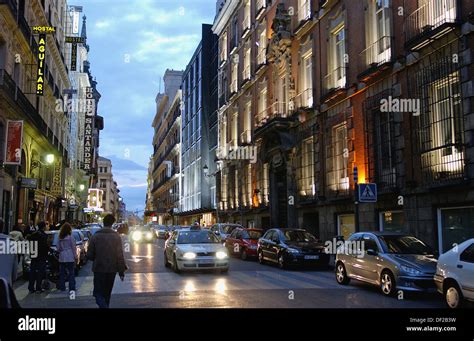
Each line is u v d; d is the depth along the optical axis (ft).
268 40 99.66
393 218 56.54
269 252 61.21
